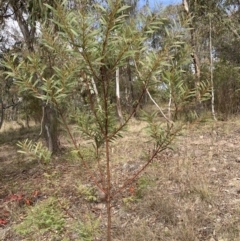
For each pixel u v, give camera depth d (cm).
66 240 212
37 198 438
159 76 151
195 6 918
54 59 198
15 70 151
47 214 200
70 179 457
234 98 980
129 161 546
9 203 439
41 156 182
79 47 132
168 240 294
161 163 489
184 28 143
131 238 299
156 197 368
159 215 339
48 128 732
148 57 142
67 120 201
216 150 574
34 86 152
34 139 1014
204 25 998
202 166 484
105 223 338
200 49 990
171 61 146
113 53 139
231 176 436
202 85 152
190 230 297
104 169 446
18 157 778
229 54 1197
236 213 329
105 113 157
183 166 472
